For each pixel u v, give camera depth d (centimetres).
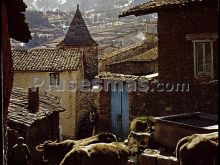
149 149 1191
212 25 1475
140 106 2022
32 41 11050
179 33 1584
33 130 1723
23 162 1296
